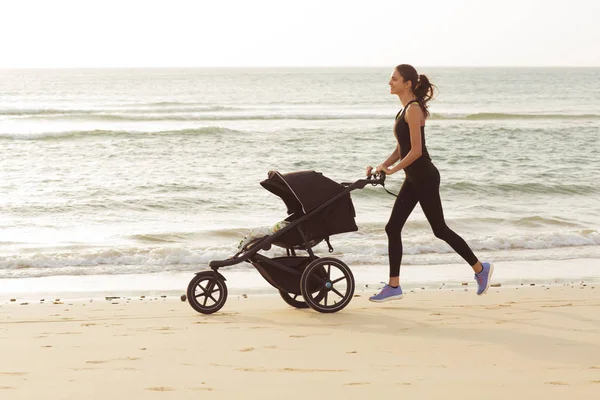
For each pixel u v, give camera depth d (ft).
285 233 18.08
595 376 11.84
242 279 26.17
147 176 55.62
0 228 37.35
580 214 42.91
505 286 24.23
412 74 17.26
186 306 20.33
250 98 206.39
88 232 36.52
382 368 12.51
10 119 107.55
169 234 34.99
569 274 27.17
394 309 18.86
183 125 99.25
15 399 10.68
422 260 29.96
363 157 67.92
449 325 16.53
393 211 18.17
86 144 73.67
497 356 13.44
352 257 30.17
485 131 90.02
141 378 11.87
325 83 384.68
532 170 61.41
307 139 79.56
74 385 11.44
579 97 223.51
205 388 11.19
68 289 24.77
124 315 18.71
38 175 55.77
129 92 257.96
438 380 11.60
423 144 17.26
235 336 15.48
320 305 18.20
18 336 15.75
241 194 48.01
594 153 72.64
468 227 38.58
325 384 11.39
